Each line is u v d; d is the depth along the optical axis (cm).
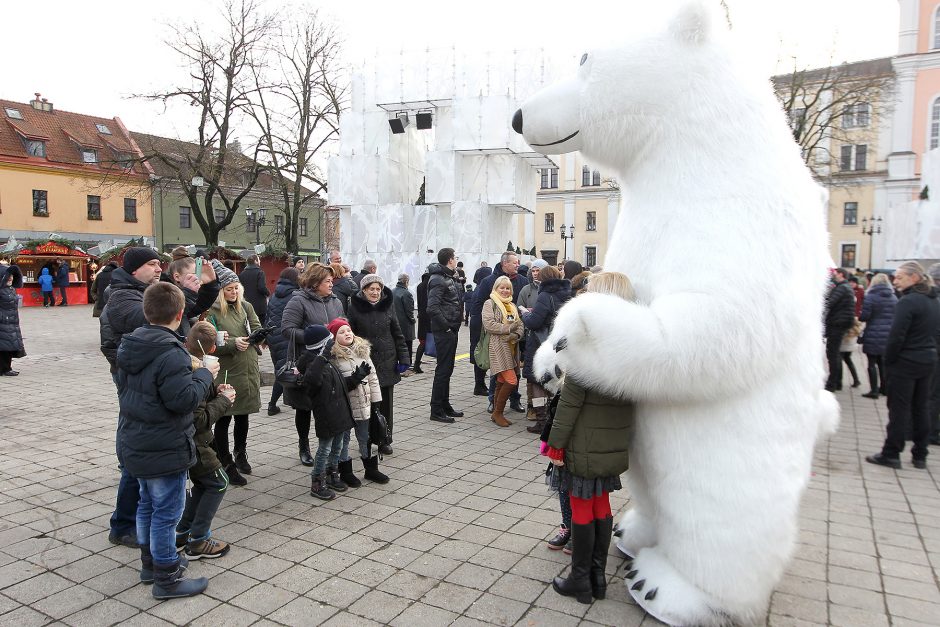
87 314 2122
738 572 268
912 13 3669
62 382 890
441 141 2303
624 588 328
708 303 244
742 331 242
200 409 348
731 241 250
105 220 3847
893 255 1246
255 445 586
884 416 762
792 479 270
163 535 311
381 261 2338
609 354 251
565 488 307
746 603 274
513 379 669
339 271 821
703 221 258
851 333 916
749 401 261
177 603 310
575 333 257
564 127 301
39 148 3647
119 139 4091
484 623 294
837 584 337
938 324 542
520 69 2158
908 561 366
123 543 372
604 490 300
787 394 266
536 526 407
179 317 319
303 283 529
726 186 260
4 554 359
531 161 2427
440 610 305
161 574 311
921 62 3656
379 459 550
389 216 2320
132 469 304
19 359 1109
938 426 627
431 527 405
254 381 486
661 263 266
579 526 307
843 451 605
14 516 412
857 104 2427
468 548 374
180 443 309
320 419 444
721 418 263
